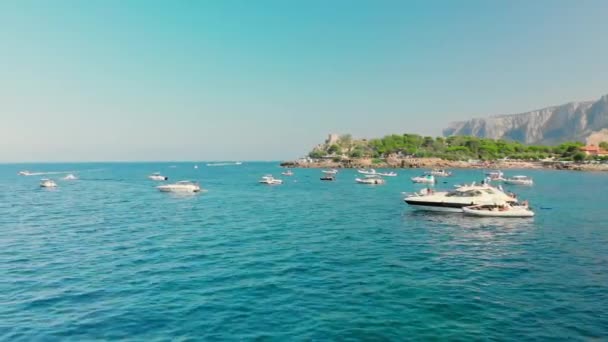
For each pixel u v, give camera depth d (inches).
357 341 513.3
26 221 1611.7
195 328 554.3
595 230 1353.3
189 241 1170.6
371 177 4953.3
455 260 936.9
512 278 787.4
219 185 4062.5
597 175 5413.4
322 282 759.7
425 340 515.8
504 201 1749.5
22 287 737.0
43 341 520.4
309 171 7642.7
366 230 1368.1
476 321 574.2
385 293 695.7
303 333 537.0
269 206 2182.6
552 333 536.4
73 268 868.6
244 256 975.6
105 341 519.2
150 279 780.0
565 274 817.5
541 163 7313.0
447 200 1745.8
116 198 2689.5
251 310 617.0
